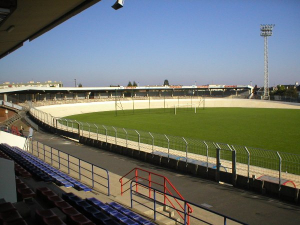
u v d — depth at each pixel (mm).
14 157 17953
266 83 114312
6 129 31094
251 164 19688
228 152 23703
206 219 10859
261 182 14062
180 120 57000
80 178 15062
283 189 13195
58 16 7410
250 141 31797
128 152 23453
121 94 121375
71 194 10898
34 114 49906
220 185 15438
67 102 86562
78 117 66812
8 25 7812
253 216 11297
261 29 110500
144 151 22406
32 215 8766
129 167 19609
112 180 15836
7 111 54031
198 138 34344
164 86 122250
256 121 53500
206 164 17766
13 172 9523
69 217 8242
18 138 25438
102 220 8484
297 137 34188
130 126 47812
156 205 11539
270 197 13469
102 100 97750
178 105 98688
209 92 144750
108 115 71625
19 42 10492
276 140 32250
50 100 89500
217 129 42812
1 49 11562
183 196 13672
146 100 104688
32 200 9883
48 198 9781
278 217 11172
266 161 20344
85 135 32812
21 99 82688
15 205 8938
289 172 17562
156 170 18844
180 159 19406
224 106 103375
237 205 12477
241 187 14961
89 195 12086
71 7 6695
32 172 14656
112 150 25391
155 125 48938
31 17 7270
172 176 17328
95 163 20672
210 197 13523
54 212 8500
